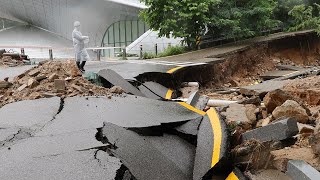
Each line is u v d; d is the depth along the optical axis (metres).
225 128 6.70
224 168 5.84
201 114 8.29
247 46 21.27
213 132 6.70
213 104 10.45
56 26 44.25
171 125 7.47
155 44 24.52
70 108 8.12
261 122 7.84
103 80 11.20
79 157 5.39
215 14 21.77
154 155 5.98
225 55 18.83
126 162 5.36
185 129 7.39
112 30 35.94
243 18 22.50
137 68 14.54
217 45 23.28
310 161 5.59
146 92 11.61
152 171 5.47
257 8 21.97
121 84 10.86
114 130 6.52
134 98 9.37
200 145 6.60
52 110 7.93
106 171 4.95
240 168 5.80
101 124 6.95
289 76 17.41
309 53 26.66
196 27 21.55
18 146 5.91
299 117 7.34
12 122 7.14
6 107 8.23
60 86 9.34
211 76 16.89
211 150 6.14
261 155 5.72
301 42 26.27
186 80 15.26
